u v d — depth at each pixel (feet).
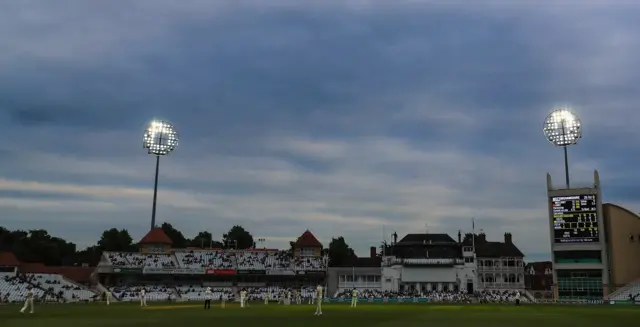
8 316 148.25
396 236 450.71
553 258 332.60
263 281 410.72
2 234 530.27
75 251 620.49
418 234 447.42
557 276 330.75
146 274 391.24
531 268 557.74
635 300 297.12
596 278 321.73
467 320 130.52
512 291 390.83
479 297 358.84
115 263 394.73
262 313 165.99
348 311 183.93
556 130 352.49
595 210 325.21
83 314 159.33
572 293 326.03
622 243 339.77
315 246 437.99
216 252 429.79
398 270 408.05
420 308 216.13
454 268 404.57
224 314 159.43
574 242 328.08
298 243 438.81
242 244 626.23
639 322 127.54
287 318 138.10
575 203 330.34
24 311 179.73
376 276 413.18
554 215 335.26
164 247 430.20
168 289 379.55
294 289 393.09
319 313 158.20
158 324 115.44
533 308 222.07
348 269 414.41
